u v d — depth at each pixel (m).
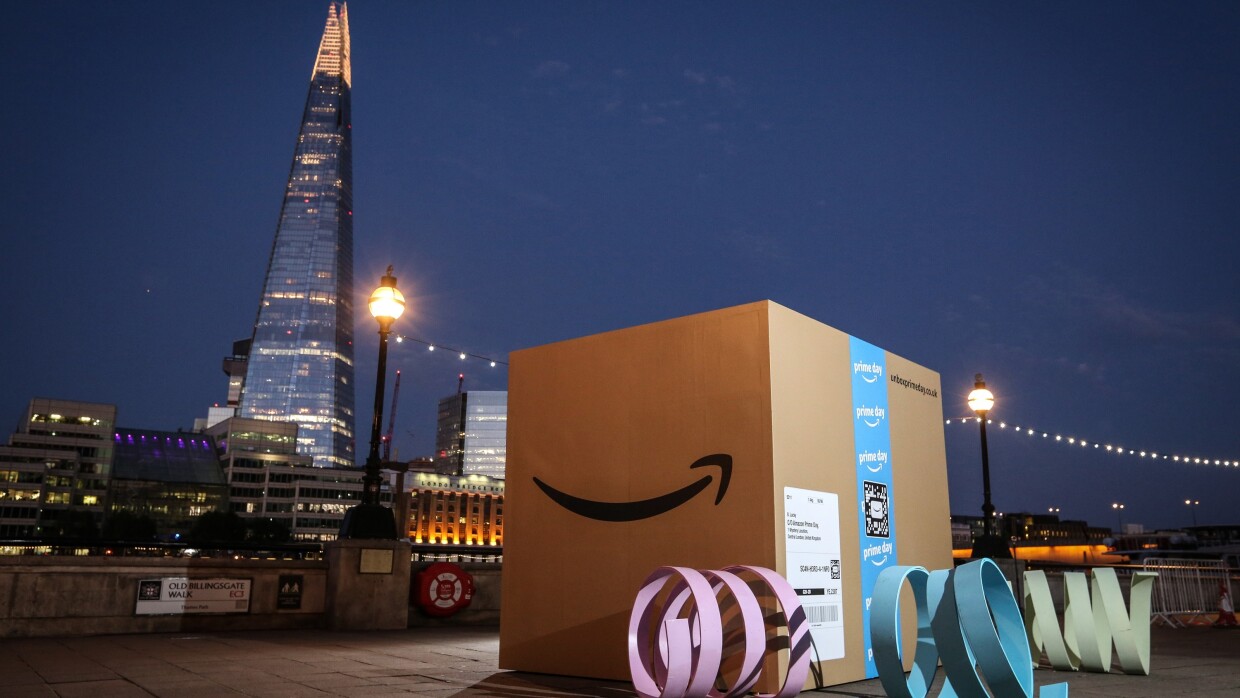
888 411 10.52
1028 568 21.44
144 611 12.83
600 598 9.10
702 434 8.74
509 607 9.79
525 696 7.51
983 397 19.98
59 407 185.75
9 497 174.00
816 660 8.27
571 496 9.63
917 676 7.78
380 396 15.14
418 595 14.87
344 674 8.63
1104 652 9.98
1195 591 20.12
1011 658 7.27
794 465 8.48
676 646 6.52
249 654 10.22
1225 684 8.76
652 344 9.36
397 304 15.65
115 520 176.88
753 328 8.62
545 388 10.25
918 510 10.77
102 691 7.37
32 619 12.03
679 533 8.67
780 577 7.45
